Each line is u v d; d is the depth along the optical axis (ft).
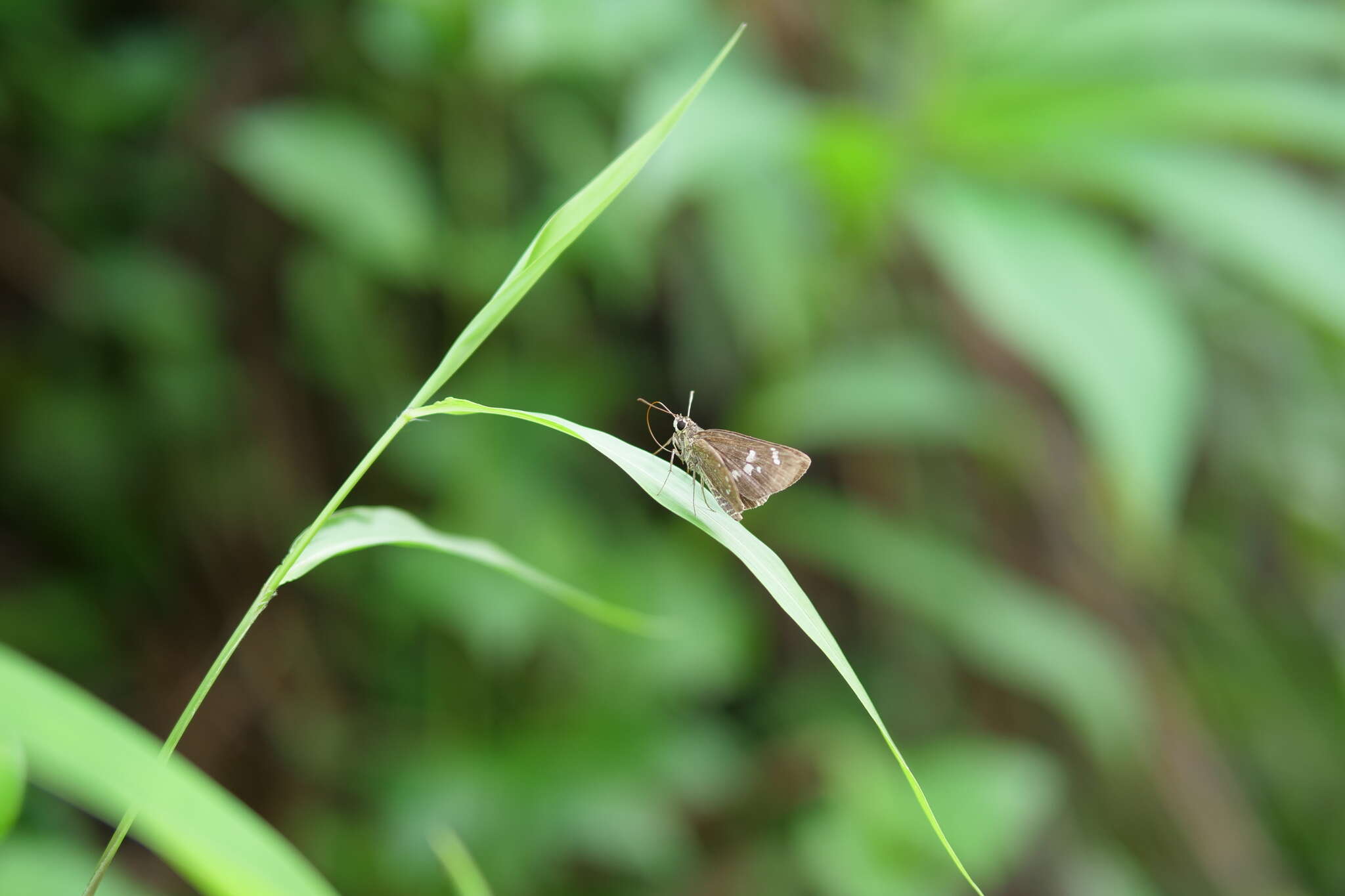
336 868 2.15
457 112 2.19
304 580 2.22
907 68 2.26
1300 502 2.70
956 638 2.32
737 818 2.25
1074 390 2.05
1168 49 2.18
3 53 2.16
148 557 2.23
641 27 2.12
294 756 2.21
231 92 2.21
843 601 2.39
